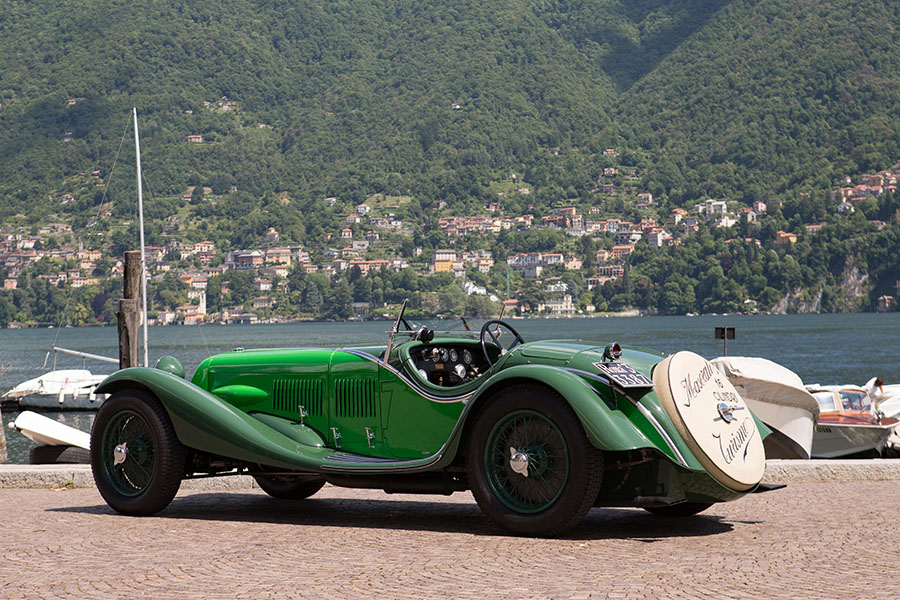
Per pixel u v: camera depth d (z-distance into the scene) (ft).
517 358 19.06
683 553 16.29
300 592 13.46
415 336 21.09
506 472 18.30
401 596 13.15
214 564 15.51
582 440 17.37
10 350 456.86
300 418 21.40
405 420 20.10
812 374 226.79
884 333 490.49
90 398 150.20
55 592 13.58
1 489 26.58
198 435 20.77
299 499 24.45
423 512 21.75
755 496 24.04
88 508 22.52
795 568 14.96
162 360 23.03
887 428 43.37
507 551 16.47
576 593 13.24
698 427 17.97
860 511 21.25
